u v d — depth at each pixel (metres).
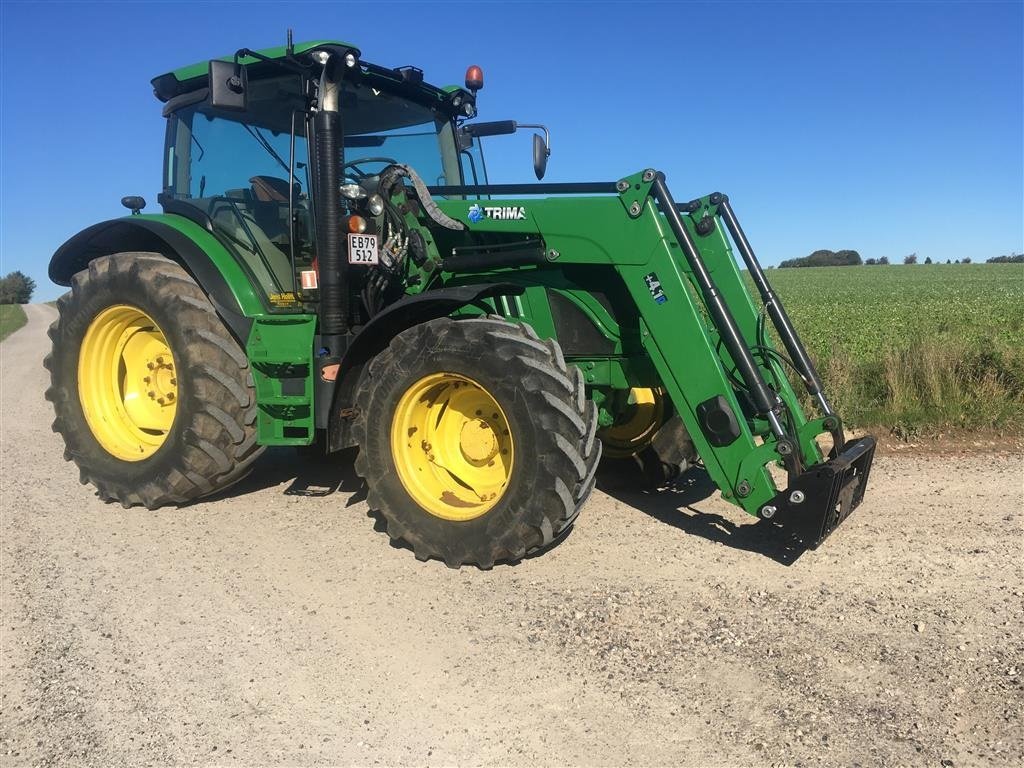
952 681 2.79
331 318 4.31
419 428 4.10
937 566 3.83
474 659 3.02
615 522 4.55
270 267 4.84
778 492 3.72
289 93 4.70
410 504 3.99
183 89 5.26
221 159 5.06
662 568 3.86
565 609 3.42
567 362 4.38
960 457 5.84
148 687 2.86
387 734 2.56
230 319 4.62
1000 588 3.57
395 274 4.56
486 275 4.53
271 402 4.46
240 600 3.58
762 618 3.30
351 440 4.36
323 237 4.29
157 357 5.24
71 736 2.56
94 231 5.37
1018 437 6.28
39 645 3.17
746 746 2.44
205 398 4.64
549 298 4.36
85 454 5.16
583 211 4.04
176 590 3.70
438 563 3.98
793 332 4.38
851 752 2.40
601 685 2.81
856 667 2.89
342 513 4.81
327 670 2.96
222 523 4.66
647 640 3.13
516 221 4.22
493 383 3.70
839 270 71.31
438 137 5.54
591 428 3.70
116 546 4.29
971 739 2.45
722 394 3.77
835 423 4.02
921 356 7.38
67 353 5.25
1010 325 14.83
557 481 3.58
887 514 4.61
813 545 3.62
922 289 37.72
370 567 3.94
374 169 5.06
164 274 4.83
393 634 3.23
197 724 2.62
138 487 4.88
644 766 2.37
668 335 3.87
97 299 5.08
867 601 3.45
